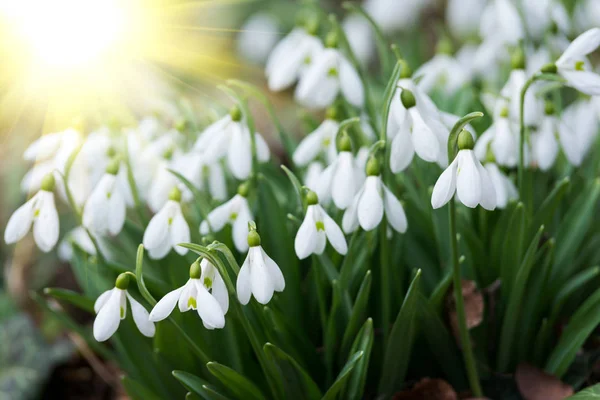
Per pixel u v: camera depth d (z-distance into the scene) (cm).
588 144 72
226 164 76
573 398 65
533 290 70
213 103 85
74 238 77
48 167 70
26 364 88
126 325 69
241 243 67
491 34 82
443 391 69
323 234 62
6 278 100
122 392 87
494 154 68
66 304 94
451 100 79
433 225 71
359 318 67
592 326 68
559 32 78
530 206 70
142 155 72
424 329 69
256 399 66
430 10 142
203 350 68
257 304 65
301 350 68
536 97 69
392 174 68
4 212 109
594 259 73
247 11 167
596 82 63
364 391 71
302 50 73
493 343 72
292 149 79
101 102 77
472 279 70
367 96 73
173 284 69
